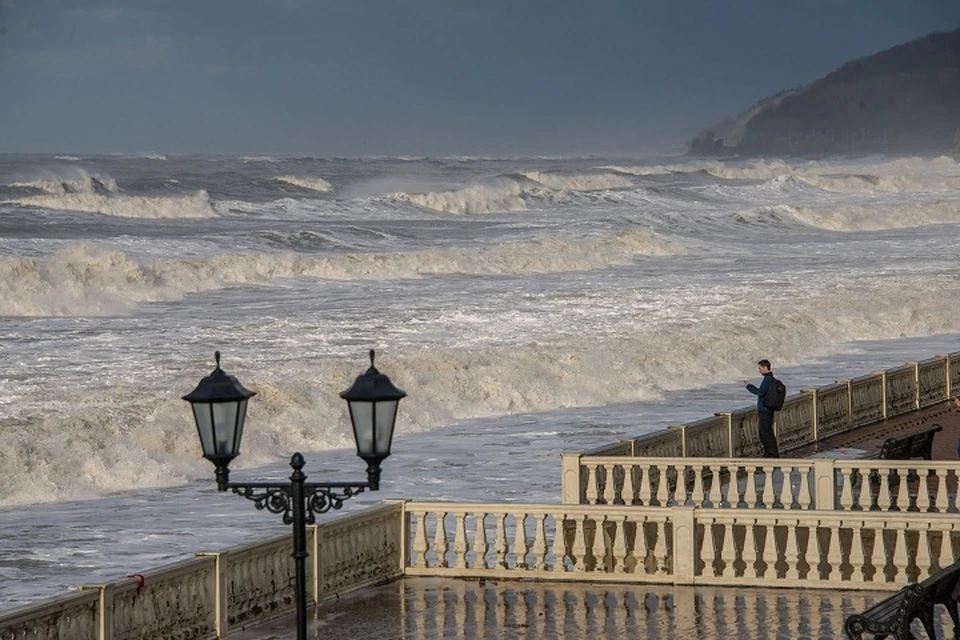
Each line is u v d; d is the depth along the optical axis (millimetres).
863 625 23156
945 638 27125
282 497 20609
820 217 184250
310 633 28016
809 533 31266
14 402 58812
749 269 125938
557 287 109062
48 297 89312
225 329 82625
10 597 33344
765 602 30172
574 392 68500
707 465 38094
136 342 76875
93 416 54844
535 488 46938
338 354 73500
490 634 27844
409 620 28984
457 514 33000
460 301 98625
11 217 146000
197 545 39312
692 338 80875
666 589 31484
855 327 91250
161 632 26234
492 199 194375
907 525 30484
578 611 29609
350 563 31656
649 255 140500
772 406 48969
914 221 191500
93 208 158500
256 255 110938
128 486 48906
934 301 99438
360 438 19344
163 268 102250
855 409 58125
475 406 65375
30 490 46469
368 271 115312
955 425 58562
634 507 32062
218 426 19359
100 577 35562
